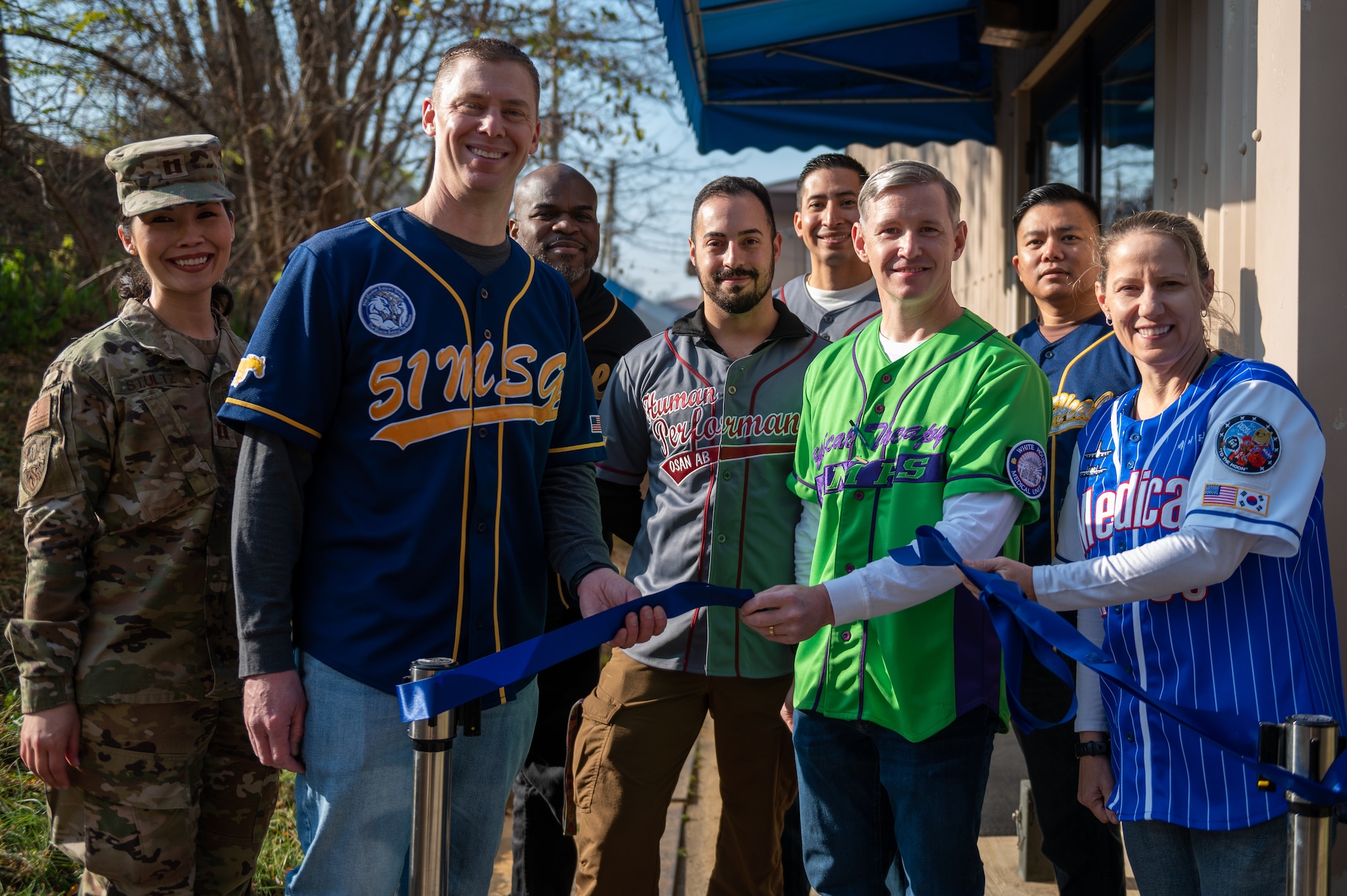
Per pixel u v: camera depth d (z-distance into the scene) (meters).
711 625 2.62
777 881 2.77
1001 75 5.44
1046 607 2.02
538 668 1.81
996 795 3.81
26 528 2.27
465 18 8.77
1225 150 2.79
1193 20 3.25
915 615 2.23
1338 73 2.38
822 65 5.45
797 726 2.42
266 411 1.90
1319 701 1.86
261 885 3.09
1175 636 1.95
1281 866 1.83
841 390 2.44
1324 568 1.98
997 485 2.14
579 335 2.33
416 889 1.71
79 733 2.29
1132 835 2.02
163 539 2.33
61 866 3.04
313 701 1.95
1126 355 2.76
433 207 2.10
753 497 2.68
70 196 7.95
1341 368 2.39
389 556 1.98
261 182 8.62
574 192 3.27
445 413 2.01
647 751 2.64
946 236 2.32
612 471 2.94
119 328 2.37
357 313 1.97
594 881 2.63
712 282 2.74
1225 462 1.88
